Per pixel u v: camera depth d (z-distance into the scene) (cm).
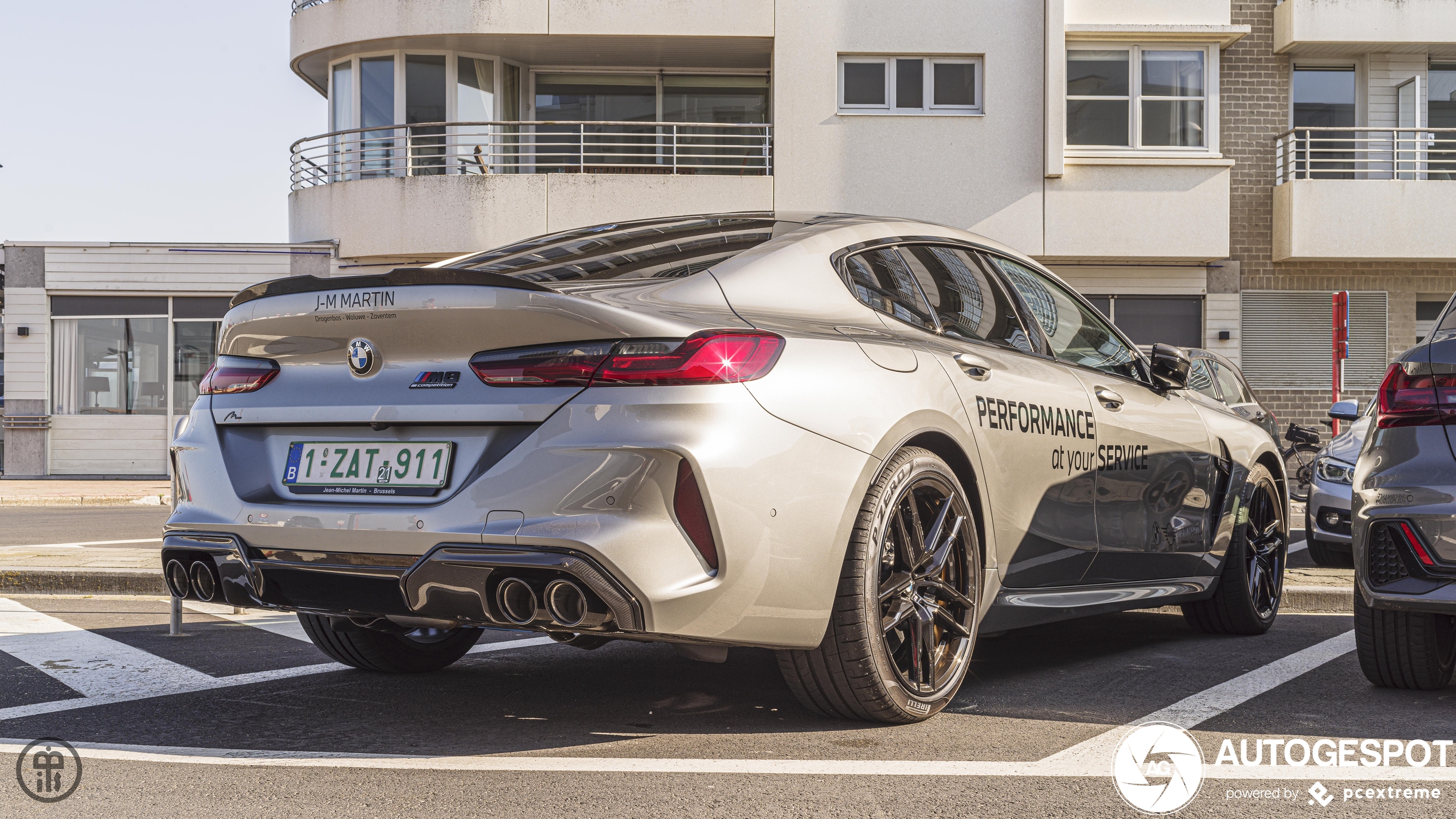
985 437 368
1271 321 1845
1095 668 444
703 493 288
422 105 1847
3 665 445
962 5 1731
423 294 308
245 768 303
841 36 1730
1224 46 1805
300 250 1861
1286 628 553
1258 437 545
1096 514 426
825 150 1725
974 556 363
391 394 314
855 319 353
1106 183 1738
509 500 291
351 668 437
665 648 486
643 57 1873
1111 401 441
